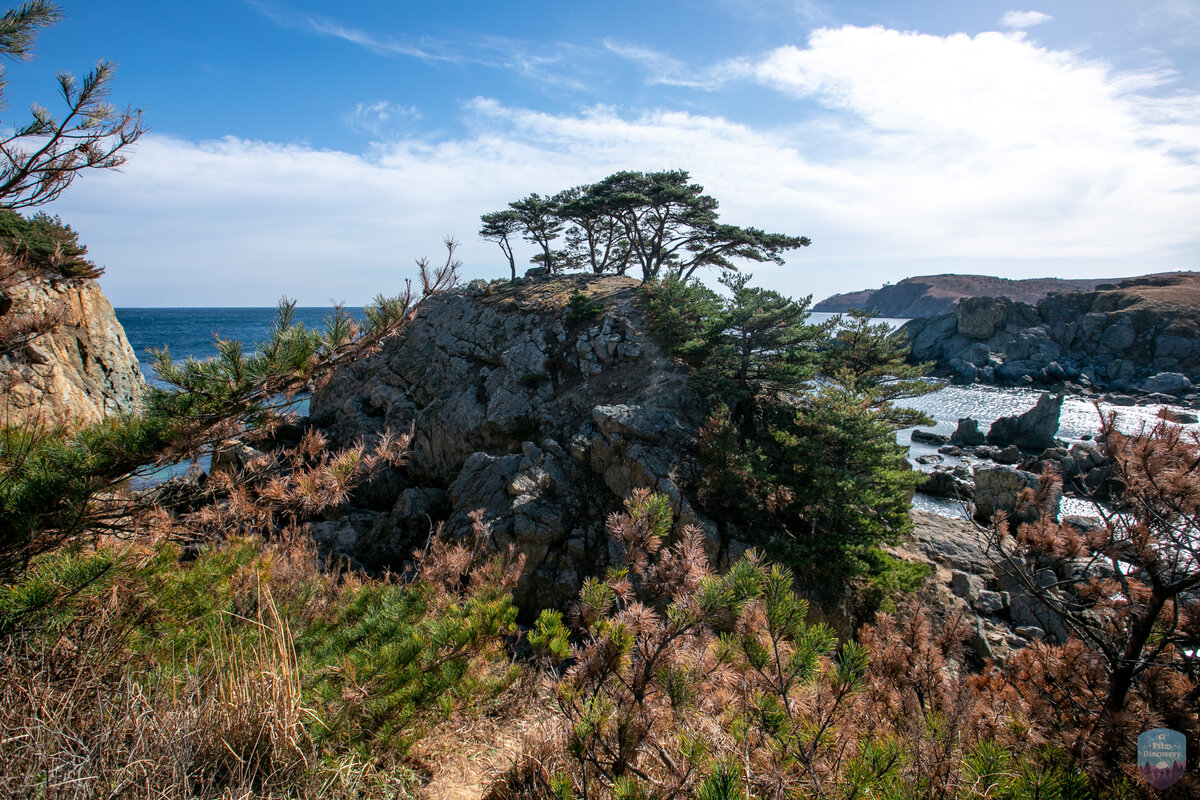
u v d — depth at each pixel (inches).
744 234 1633.9
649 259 1824.6
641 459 911.7
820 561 815.1
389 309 201.3
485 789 174.6
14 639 148.6
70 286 281.6
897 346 1196.5
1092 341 3449.8
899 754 136.0
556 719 190.2
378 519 1021.8
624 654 149.8
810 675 147.3
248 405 180.9
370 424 1455.5
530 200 1905.8
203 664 178.4
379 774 167.8
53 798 118.0
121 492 179.6
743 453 893.2
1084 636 219.5
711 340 1192.8
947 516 1255.5
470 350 1487.5
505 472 972.6
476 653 206.1
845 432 843.4
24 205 192.2
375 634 204.1
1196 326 3228.3
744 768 131.3
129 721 141.2
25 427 173.9
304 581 260.5
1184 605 198.1
